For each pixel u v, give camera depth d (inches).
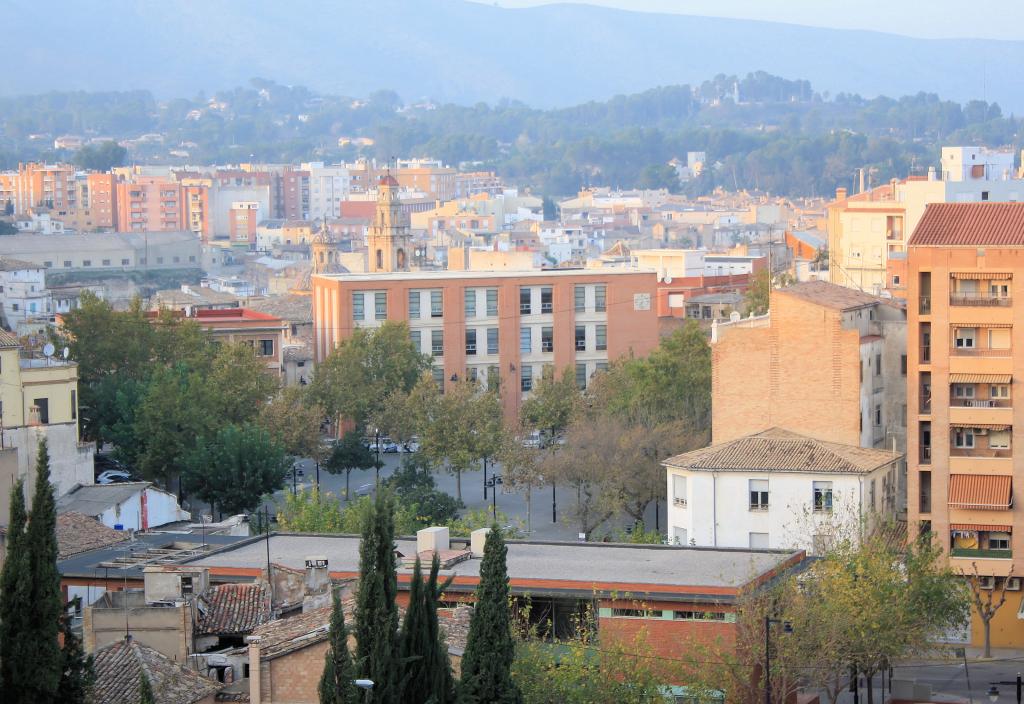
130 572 5226.4
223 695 3956.7
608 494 7593.5
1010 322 6392.7
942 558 6422.2
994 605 6417.3
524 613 4603.8
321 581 4643.2
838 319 6865.2
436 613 3565.5
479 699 3565.5
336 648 3326.8
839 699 5359.3
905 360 7209.6
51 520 3270.2
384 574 3459.6
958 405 6456.7
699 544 6501.0
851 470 6333.7
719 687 4328.3
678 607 4690.0
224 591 4510.3
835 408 6889.8
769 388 6968.5
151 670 3951.8
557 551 5295.3
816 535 5885.8
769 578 4901.6
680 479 6594.5
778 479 6417.3
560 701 4089.6
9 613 3213.6
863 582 4857.3
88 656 3353.8
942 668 5935.0
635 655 4276.6
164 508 7150.6
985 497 6407.5
